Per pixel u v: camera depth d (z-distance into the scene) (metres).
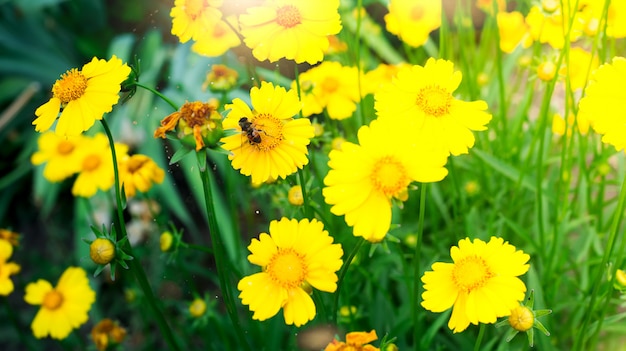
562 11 0.49
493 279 0.42
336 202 0.41
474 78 0.66
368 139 0.42
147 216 0.88
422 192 0.44
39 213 1.09
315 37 0.46
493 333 0.61
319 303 0.47
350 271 0.58
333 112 0.62
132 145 0.96
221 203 0.85
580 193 0.64
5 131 1.09
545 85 0.57
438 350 0.58
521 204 0.66
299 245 0.43
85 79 0.44
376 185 0.41
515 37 0.67
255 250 0.43
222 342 0.68
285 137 0.44
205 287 0.84
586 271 0.60
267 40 0.47
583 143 0.60
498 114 0.71
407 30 0.69
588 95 0.44
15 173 1.07
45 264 0.91
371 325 0.61
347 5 0.81
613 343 0.62
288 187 0.56
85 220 0.93
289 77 0.76
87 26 1.23
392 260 0.61
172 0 1.14
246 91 0.83
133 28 1.23
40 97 1.14
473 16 1.07
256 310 0.43
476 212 0.65
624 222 0.66
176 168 0.88
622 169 0.64
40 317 0.65
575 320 0.62
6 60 1.11
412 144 0.42
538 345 0.57
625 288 0.48
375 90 0.63
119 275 0.93
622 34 0.53
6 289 0.61
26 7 1.14
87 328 0.90
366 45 0.89
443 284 0.42
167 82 1.10
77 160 0.67
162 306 0.69
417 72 0.46
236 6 0.49
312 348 0.51
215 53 0.50
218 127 0.42
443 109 0.44
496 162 0.62
